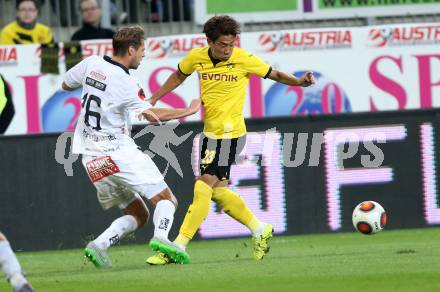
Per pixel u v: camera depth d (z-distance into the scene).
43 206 37.72
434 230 38.72
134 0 44.22
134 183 27.75
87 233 37.91
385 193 39.09
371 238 36.81
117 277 25.58
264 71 29.09
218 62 28.84
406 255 29.17
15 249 37.59
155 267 27.98
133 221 28.67
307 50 40.62
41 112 39.78
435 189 39.31
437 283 22.22
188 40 40.00
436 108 39.22
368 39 40.94
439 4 45.38
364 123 38.91
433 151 39.22
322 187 38.75
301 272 25.31
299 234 38.66
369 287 21.95
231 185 38.22
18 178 37.56
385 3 45.22
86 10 42.34
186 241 28.98
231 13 44.38
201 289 22.62
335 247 33.81
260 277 24.45
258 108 40.41
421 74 41.25
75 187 37.84
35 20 42.81
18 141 37.50
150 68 39.94
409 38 41.16
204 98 29.17
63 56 39.78
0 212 37.50
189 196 38.03
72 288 23.67
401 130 39.09
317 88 40.75
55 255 35.66
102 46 39.97
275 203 38.50
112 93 27.25
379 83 41.09
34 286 24.48
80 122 27.92
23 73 39.62
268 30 43.91
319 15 44.97
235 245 36.19
